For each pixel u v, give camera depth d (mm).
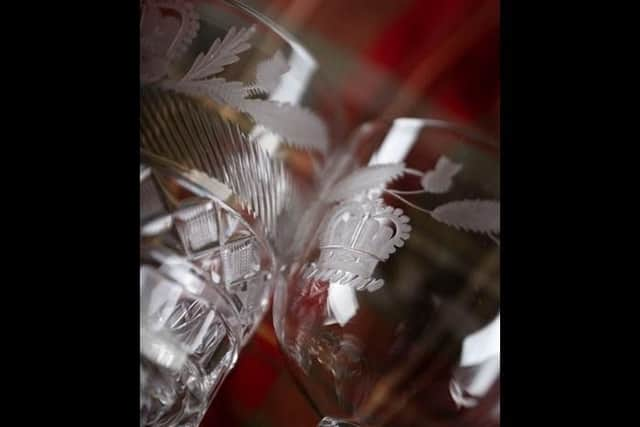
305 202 175
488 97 207
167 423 158
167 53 160
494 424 171
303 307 170
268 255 169
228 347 165
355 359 168
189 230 157
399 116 208
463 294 171
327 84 179
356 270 170
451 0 206
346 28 206
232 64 163
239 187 163
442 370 168
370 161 184
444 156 183
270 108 167
